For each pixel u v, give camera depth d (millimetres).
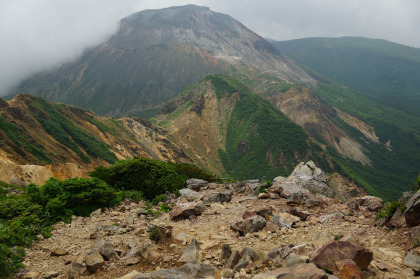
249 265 6461
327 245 6262
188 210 12875
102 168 20500
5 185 26516
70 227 12492
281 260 6676
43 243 10312
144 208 15906
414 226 7949
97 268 7660
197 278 5875
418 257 6387
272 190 16281
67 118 176000
